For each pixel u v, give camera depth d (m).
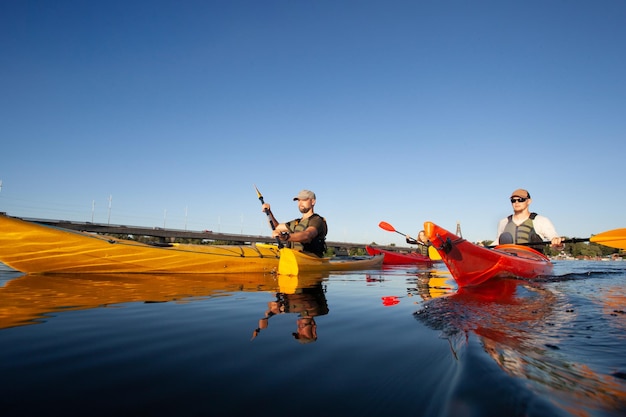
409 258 10.16
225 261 5.58
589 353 1.35
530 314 2.17
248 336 1.71
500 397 0.94
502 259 4.32
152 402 0.97
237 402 0.98
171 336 1.69
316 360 1.35
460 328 1.80
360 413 0.91
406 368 1.25
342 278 5.05
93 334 1.70
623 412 0.86
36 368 1.22
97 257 4.89
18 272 4.81
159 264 5.18
